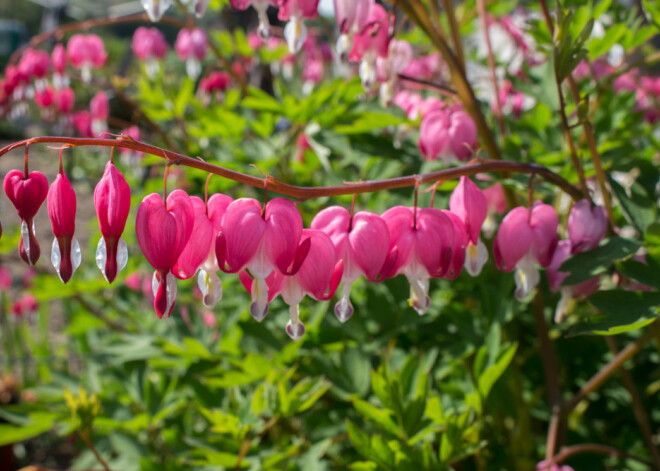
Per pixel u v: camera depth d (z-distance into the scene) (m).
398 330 0.53
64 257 0.33
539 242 0.38
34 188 0.33
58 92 0.84
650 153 0.56
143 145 0.33
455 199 0.38
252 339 0.58
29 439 0.96
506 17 0.86
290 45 0.40
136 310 0.74
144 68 0.87
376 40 0.44
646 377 0.62
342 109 0.56
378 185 0.36
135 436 0.58
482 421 0.55
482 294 0.52
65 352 0.95
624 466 0.55
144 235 0.33
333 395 0.52
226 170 0.34
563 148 0.55
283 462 0.48
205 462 0.47
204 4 0.40
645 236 0.40
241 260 0.34
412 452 0.44
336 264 0.35
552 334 0.60
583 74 0.79
